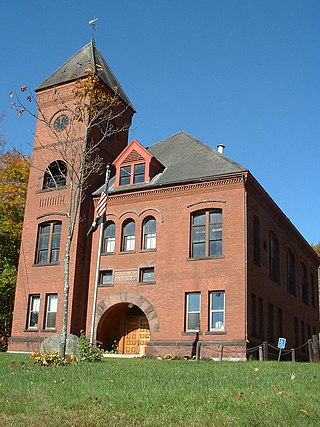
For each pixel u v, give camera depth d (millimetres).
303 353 39750
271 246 34625
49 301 32844
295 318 38531
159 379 13844
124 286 31062
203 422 9117
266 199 32594
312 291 45719
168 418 9453
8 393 11797
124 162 33594
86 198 33656
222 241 29016
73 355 20484
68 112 35469
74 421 9391
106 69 38438
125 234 32469
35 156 35969
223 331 27656
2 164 44406
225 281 28328
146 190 31969
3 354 26438
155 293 30016
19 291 33844
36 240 34250
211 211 30094
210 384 12891
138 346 31359
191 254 29844
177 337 28625
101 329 31453
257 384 12914
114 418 9555
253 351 27516
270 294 32438
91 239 33188
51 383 13258
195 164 32250
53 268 33000
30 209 35125
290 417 9297
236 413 9625
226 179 29734
